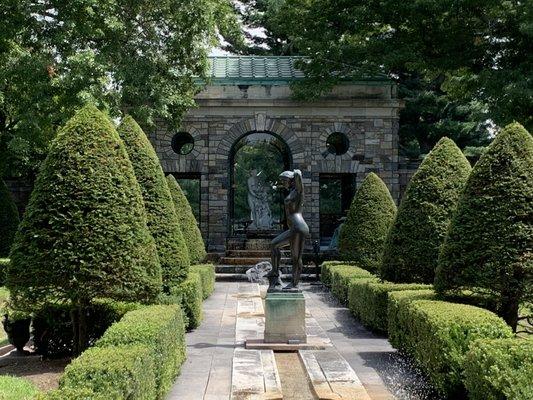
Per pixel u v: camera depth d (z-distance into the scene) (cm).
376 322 1265
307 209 2902
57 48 2114
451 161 1291
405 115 3734
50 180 941
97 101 2020
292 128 2927
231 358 1089
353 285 1547
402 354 1019
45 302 993
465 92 2736
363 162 2923
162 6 2314
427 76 3231
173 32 2394
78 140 959
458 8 2480
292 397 862
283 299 1177
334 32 2747
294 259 1193
